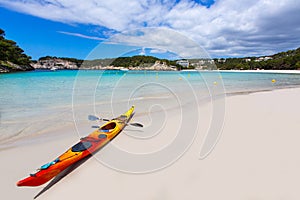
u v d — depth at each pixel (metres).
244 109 7.44
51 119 6.44
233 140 4.47
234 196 2.63
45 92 11.88
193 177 3.11
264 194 2.64
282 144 4.16
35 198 2.65
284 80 23.78
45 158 3.75
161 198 2.66
